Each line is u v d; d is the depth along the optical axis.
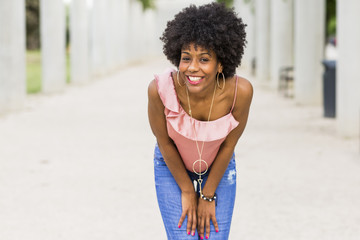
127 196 7.07
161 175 3.69
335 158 9.23
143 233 5.69
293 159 9.18
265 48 25.47
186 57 3.27
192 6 3.26
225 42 3.23
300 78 16.64
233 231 5.77
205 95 3.39
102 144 10.80
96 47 32.50
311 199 6.89
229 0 31.88
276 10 21.80
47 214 6.36
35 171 8.49
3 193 7.25
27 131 12.38
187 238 3.61
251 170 8.41
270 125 12.98
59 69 21.80
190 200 3.62
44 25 21.41
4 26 15.26
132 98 20.05
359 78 10.81
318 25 16.20
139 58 55.00
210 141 3.40
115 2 38.25
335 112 13.88
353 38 10.68
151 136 11.74
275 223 6.00
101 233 5.70
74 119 14.41
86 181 7.86
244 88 3.42
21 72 15.90
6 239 5.53
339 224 5.94
